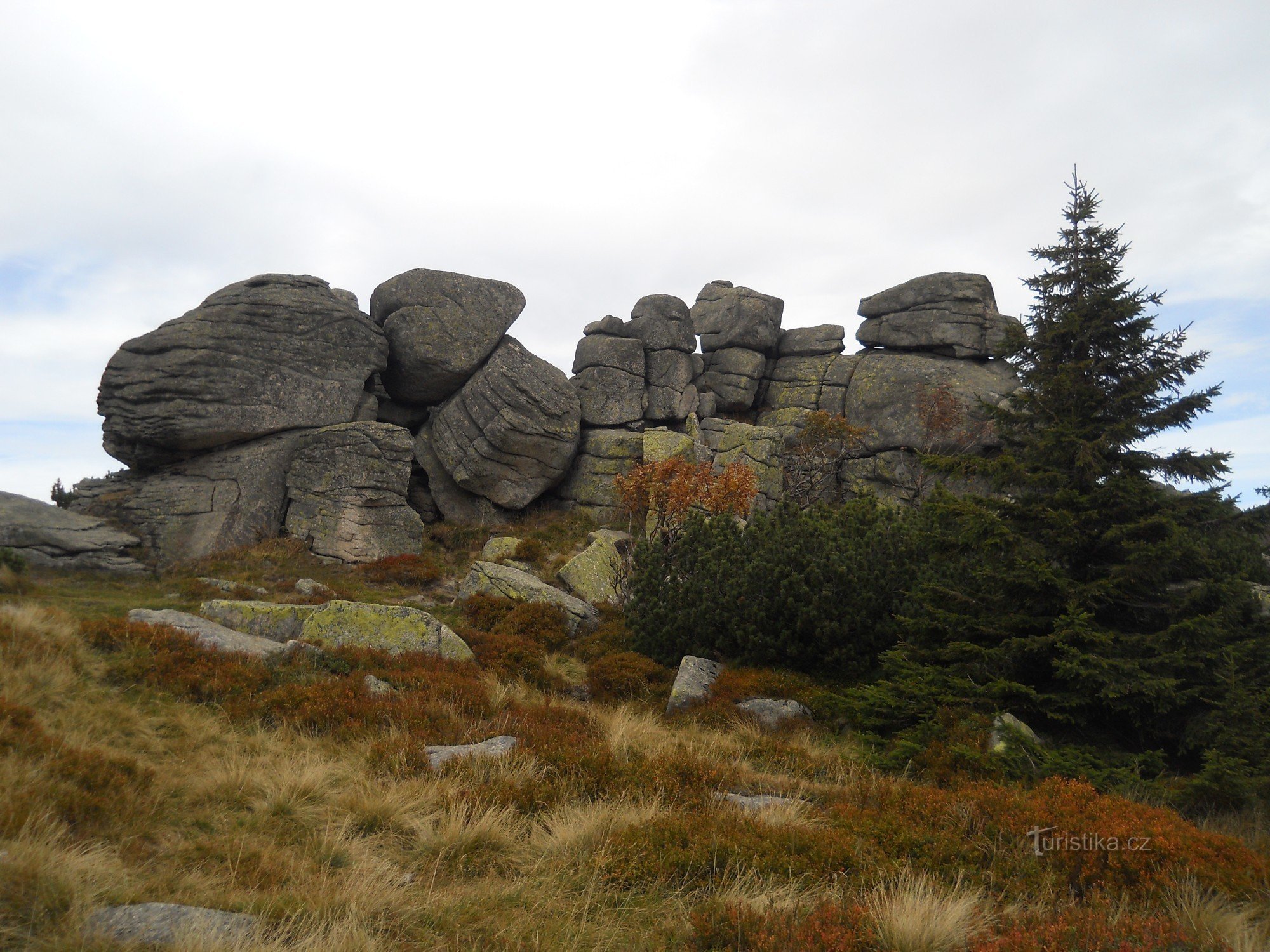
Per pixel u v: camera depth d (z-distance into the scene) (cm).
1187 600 1149
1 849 637
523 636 2108
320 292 3319
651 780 962
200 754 1030
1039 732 1187
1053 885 681
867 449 3850
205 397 2912
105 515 2822
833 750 1309
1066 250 1325
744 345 4434
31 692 1085
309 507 2889
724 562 1898
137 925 558
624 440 3616
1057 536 1229
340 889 654
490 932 603
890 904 589
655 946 573
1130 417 1230
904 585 1666
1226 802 970
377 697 1356
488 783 956
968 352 3988
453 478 3428
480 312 3500
